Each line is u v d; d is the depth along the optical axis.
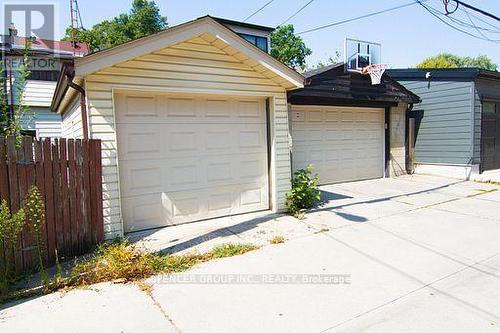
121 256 3.98
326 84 8.83
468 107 10.27
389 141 10.88
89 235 4.55
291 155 8.58
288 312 3.04
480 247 4.59
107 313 3.07
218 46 5.65
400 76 11.89
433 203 7.26
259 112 6.45
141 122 5.34
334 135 9.65
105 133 4.88
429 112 11.27
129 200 5.30
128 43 4.71
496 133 11.47
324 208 6.83
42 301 3.31
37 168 4.00
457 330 2.71
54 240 4.17
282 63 5.94
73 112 6.55
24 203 3.87
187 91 5.47
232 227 5.57
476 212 6.48
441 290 3.40
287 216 6.24
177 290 3.51
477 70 9.91
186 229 5.49
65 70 4.66
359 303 3.17
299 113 8.95
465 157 10.39
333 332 2.72
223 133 6.10
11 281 3.61
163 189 5.57
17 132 5.27
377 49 9.95
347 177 10.01
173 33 5.03
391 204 7.17
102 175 4.85
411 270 3.89
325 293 3.38
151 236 5.13
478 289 3.41
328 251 4.51
